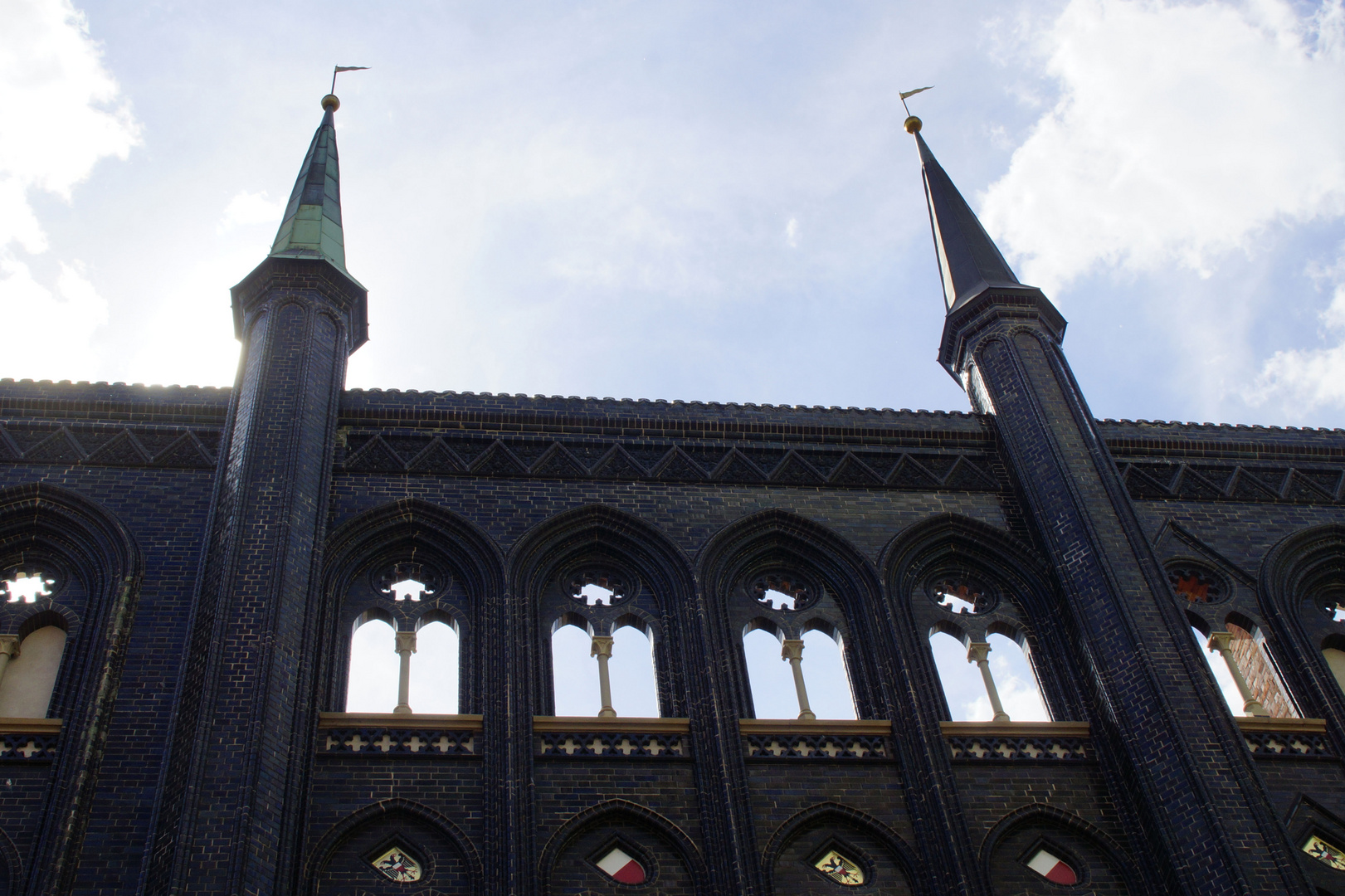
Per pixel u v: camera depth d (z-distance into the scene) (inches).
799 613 939.3
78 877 714.2
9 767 762.2
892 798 822.5
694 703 856.3
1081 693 893.8
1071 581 932.0
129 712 791.7
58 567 895.1
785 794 814.5
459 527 936.9
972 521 995.3
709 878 770.2
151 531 900.6
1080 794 836.0
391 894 739.4
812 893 773.9
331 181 1212.5
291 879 724.7
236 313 1072.2
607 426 1034.7
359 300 1075.3
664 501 983.6
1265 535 1028.5
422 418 1011.3
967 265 1225.4
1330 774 861.8
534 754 813.2
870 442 1060.5
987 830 808.9
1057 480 993.5
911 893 781.9
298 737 762.8
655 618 918.4
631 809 794.8
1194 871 770.2
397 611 896.3
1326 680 916.6
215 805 698.2
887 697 877.2
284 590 816.9
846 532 979.9
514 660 858.8
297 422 932.6
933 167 1359.5
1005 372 1098.7
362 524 923.4
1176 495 1053.8
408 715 813.2
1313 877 805.9
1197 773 797.2
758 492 1004.6
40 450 945.5
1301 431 1124.5
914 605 952.9
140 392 995.3
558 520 951.6
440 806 777.6
